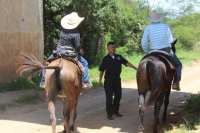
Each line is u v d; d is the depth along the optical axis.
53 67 6.48
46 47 19.78
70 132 6.95
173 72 8.16
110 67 9.24
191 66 24.78
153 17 8.06
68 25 7.40
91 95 13.31
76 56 7.46
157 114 7.39
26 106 10.75
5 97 11.75
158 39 7.90
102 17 21.23
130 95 13.58
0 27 13.79
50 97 6.51
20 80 13.65
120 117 9.68
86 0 19.66
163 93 7.46
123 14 25.55
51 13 19.92
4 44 14.00
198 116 8.97
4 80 14.02
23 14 14.98
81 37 21.80
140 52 30.61
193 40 33.47
